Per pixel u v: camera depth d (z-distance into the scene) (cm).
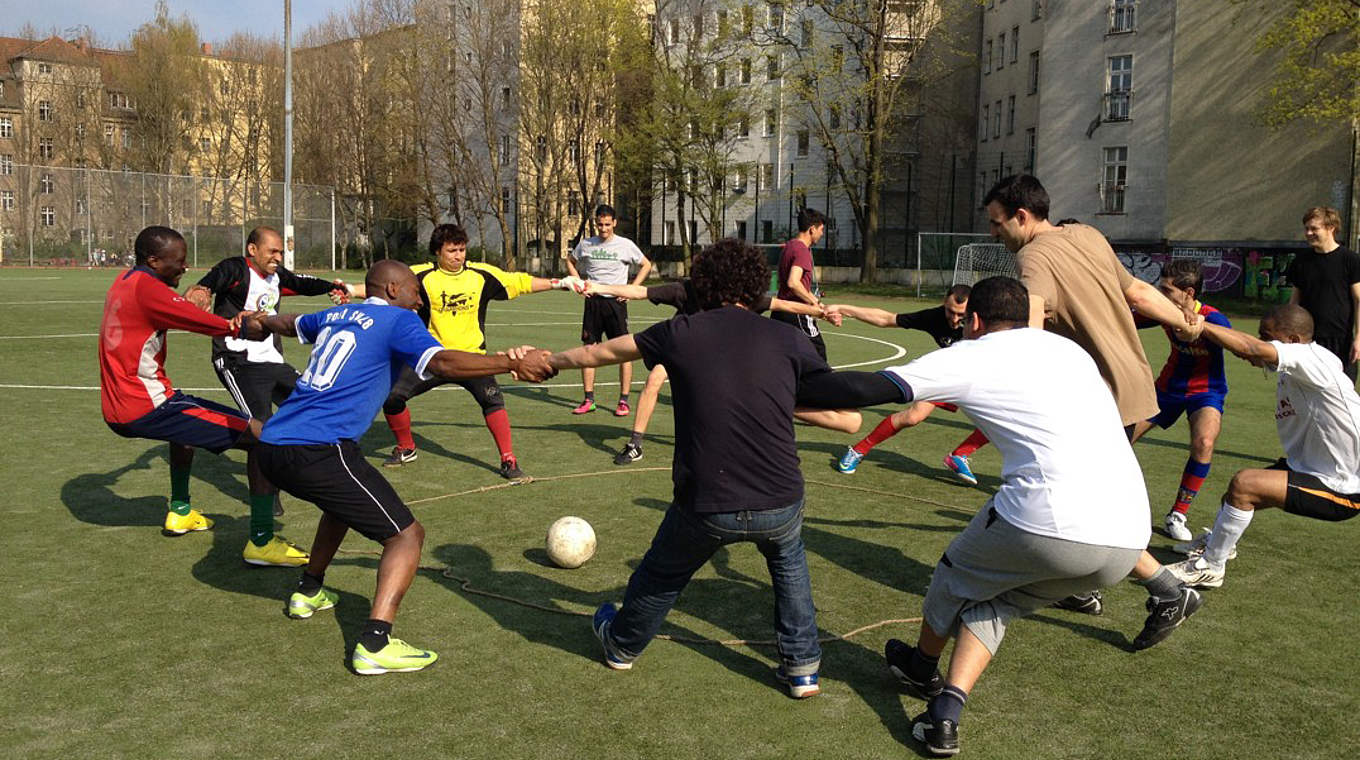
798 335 354
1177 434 978
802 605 370
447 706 364
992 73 4553
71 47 6581
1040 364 337
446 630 438
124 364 487
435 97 4606
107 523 594
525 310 2466
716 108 4122
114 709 358
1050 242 455
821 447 869
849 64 4356
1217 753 339
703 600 480
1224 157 3189
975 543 343
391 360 412
